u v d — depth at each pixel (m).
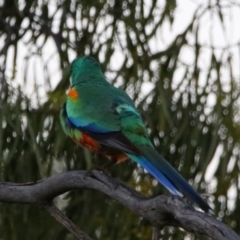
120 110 11.34
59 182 10.62
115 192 10.16
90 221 14.19
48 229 14.38
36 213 14.35
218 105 13.83
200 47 13.99
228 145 13.93
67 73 13.55
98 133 11.35
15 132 13.73
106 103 11.60
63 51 14.20
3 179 13.66
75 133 11.73
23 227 14.38
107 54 13.98
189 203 9.96
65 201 15.10
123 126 11.15
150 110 13.91
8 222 14.32
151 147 10.82
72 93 12.04
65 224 10.78
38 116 13.65
